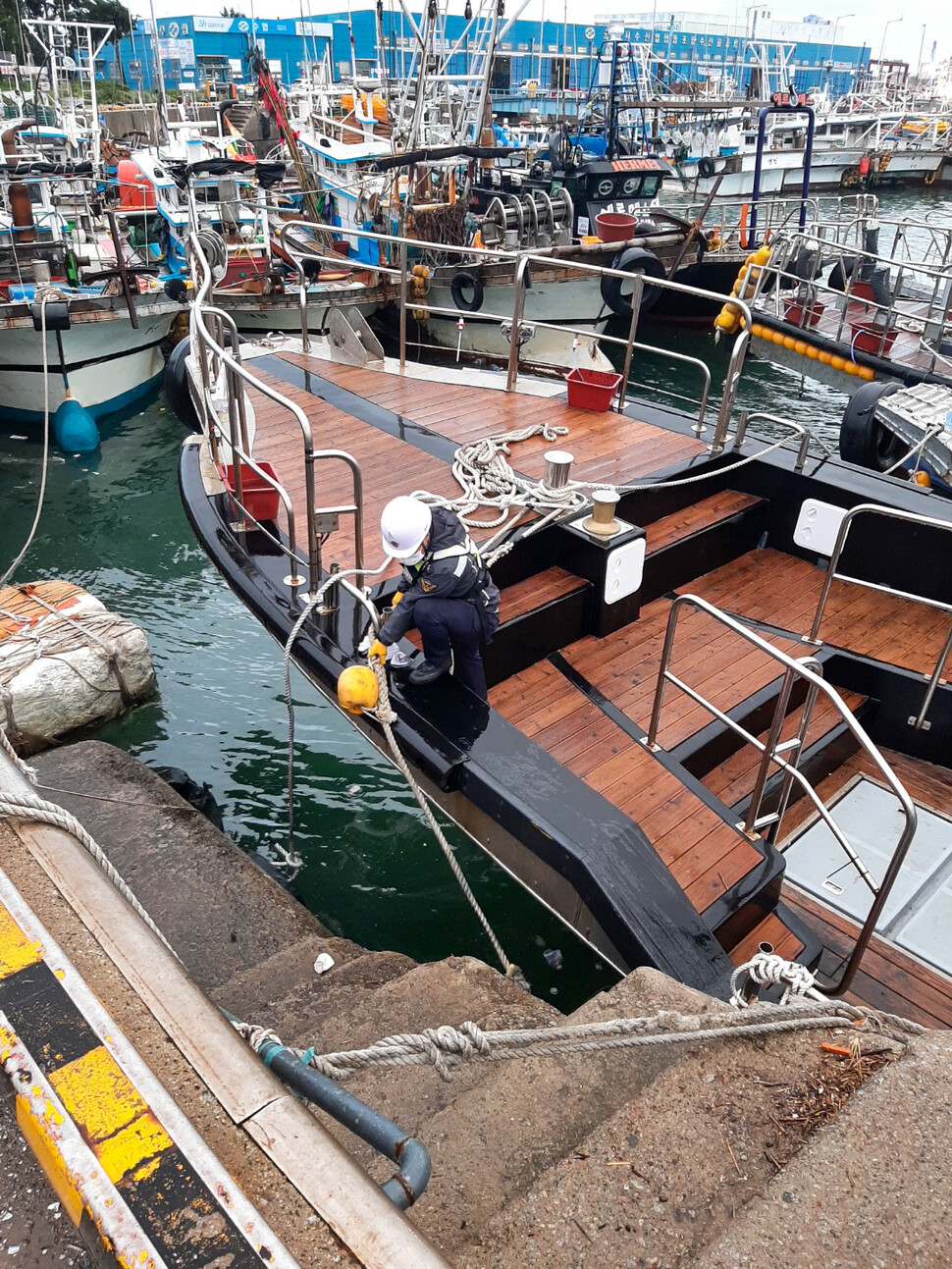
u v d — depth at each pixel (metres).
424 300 16.22
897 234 15.51
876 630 5.51
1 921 1.73
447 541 3.84
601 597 5.16
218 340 6.30
